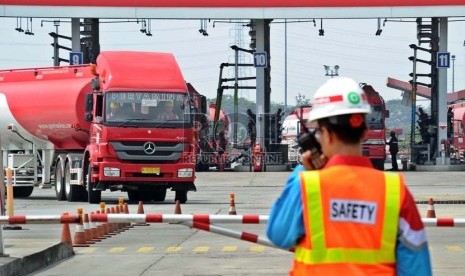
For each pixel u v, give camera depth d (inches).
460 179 2364.7
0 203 825.5
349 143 276.1
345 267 268.1
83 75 1706.4
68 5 2632.9
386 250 269.6
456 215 1326.3
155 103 1566.2
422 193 1873.8
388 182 273.0
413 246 269.6
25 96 1782.7
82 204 1622.8
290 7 2640.3
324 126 277.1
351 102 274.5
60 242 912.3
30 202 1701.5
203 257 880.9
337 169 273.4
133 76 1573.6
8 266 735.1
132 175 1556.3
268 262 836.6
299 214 272.1
